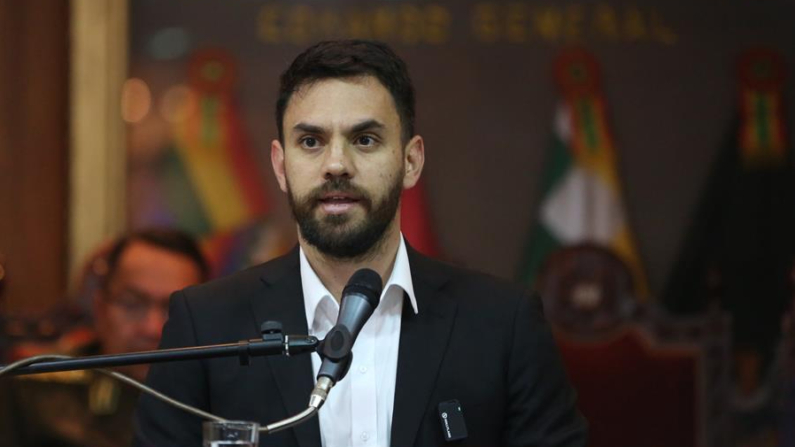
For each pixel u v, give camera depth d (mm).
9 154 14555
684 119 15391
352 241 6855
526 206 15141
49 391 11148
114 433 11336
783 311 15234
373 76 6887
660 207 15305
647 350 14945
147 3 14836
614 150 15297
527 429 7297
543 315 7699
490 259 15086
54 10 14672
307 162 6844
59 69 14648
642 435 14812
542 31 15297
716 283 15227
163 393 7266
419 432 7062
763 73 15414
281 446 7020
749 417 14953
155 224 14711
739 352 15117
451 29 15180
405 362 7215
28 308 14336
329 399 7125
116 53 14719
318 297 7277
